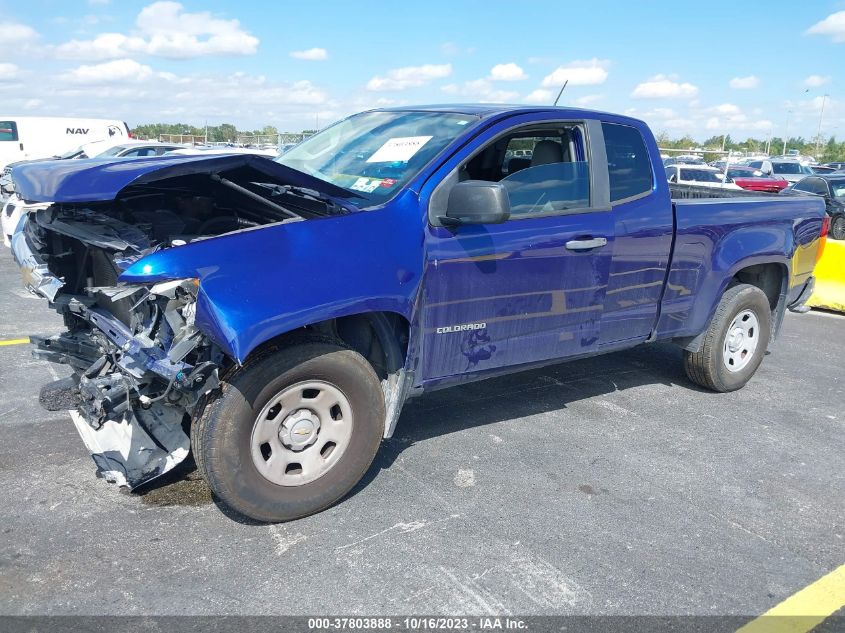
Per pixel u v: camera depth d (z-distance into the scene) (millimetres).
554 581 2992
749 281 5633
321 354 3180
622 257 4363
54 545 3096
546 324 4121
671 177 22438
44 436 4215
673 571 3109
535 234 3910
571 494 3762
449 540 3264
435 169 3650
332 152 4293
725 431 4738
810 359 6648
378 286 3242
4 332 6496
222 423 3004
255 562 3027
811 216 5684
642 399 5273
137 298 2986
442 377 3801
